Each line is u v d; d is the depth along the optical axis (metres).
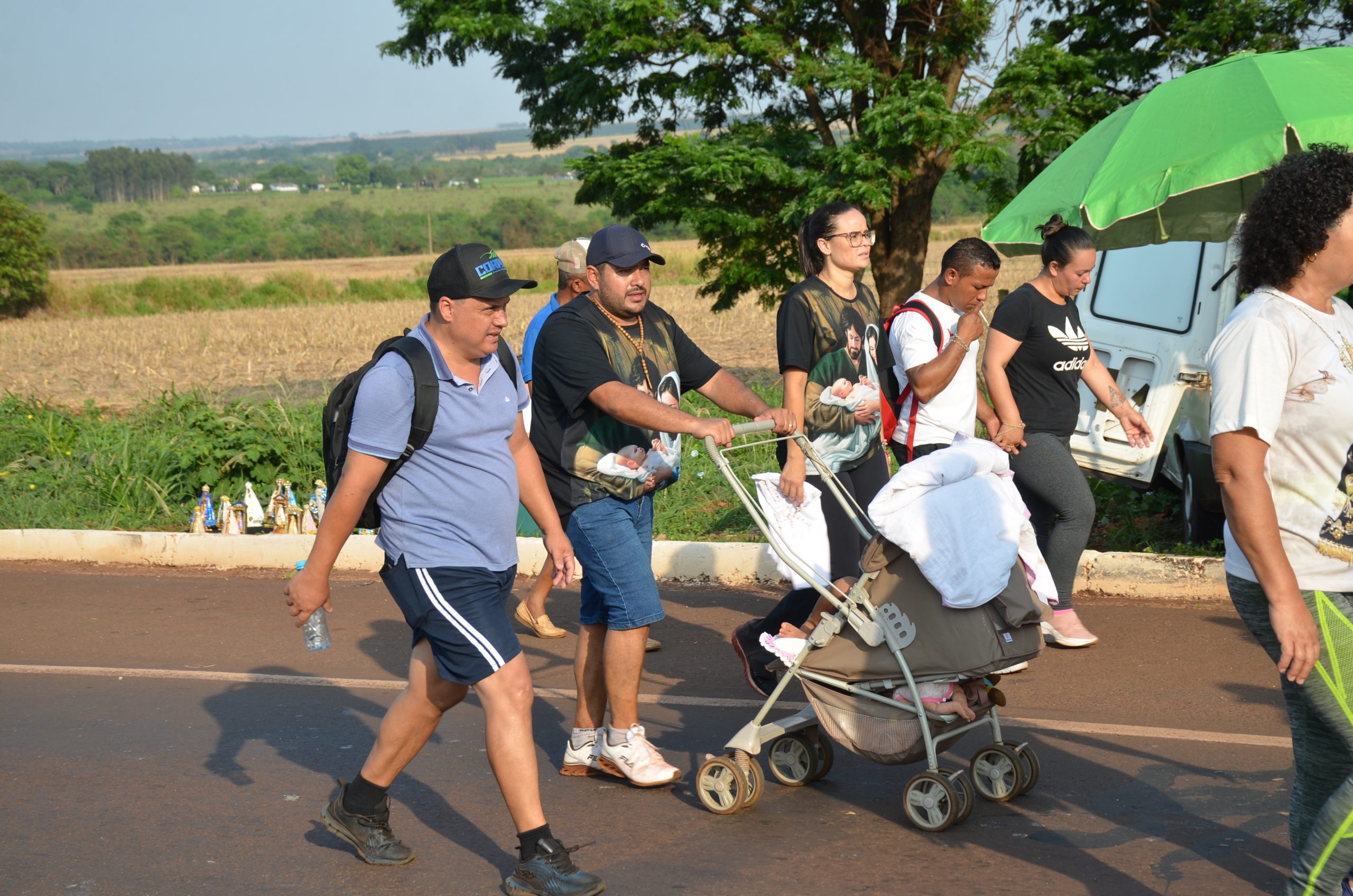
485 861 3.78
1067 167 6.95
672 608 6.80
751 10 13.69
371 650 6.33
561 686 5.63
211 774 4.62
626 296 4.15
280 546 8.22
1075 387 5.65
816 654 3.93
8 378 22.33
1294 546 2.70
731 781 4.02
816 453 4.10
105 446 10.39
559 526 3.88
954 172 13.16
